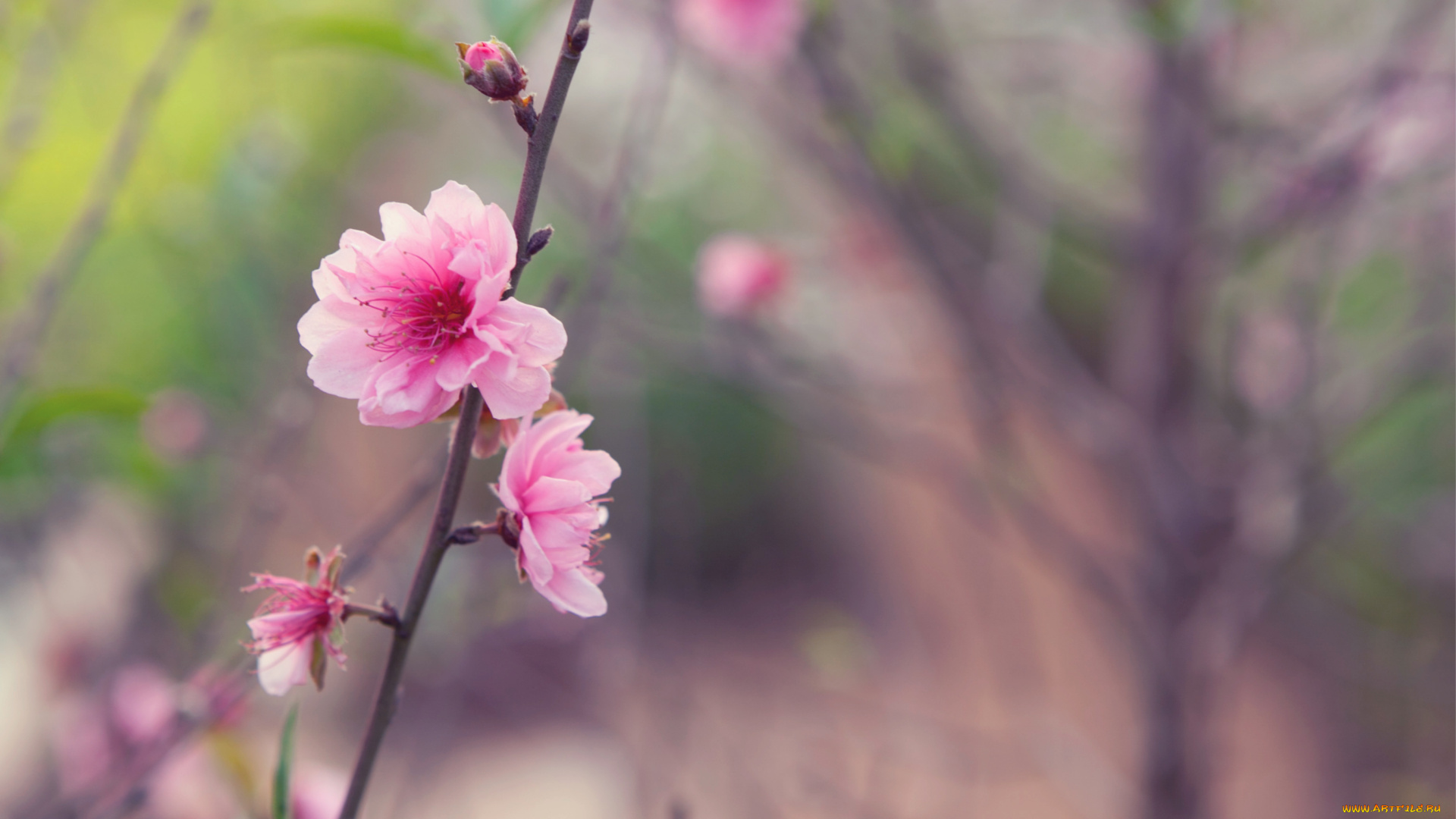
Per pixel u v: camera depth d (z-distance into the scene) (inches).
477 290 22.5
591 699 40.4
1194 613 39.0
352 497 55.8
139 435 36.9
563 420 23.4
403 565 37.7
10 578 41.8
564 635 40.8
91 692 32.0
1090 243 39.0
